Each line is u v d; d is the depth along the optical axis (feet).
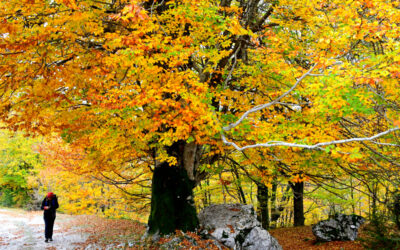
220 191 46.91
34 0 14.70
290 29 25.13
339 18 18.83
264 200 47.75
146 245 22.58
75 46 18.22
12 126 22.33
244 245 24.39
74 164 34.53
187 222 24.62
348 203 44.88
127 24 18.74
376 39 16.63
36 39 15.16
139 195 42.32
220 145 23.11
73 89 21.45
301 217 47.85
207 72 22.90
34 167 71.41
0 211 54.90
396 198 26.76
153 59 16.22
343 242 32.65
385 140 22.70
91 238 28.14
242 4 26.09
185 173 26.08
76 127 23.73
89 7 17.33
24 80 18.04
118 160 33.55
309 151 23.18
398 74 13.46
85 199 52.60
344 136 23.44
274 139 20.40
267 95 24.58
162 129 22.44
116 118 20.35
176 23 19.04
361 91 17.72
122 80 19.29
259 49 21.21
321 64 14.66
